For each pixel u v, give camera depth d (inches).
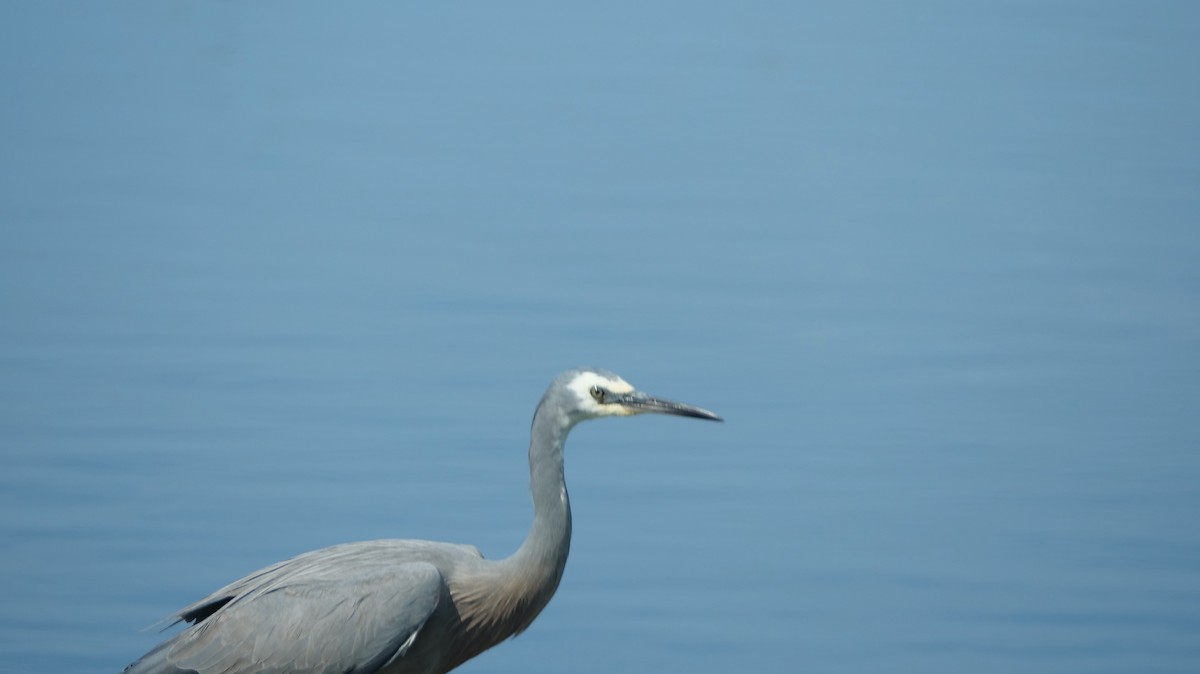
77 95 1246.3
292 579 403.5
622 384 403.5
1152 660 521.7
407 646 392.8
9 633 527.8
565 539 404.5
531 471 406.0
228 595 414.9
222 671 398.0
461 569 408.5
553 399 401.7
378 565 402.6
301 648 392.5
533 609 406.9
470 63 1374.3
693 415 399.9
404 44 1451.8
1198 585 564.7
